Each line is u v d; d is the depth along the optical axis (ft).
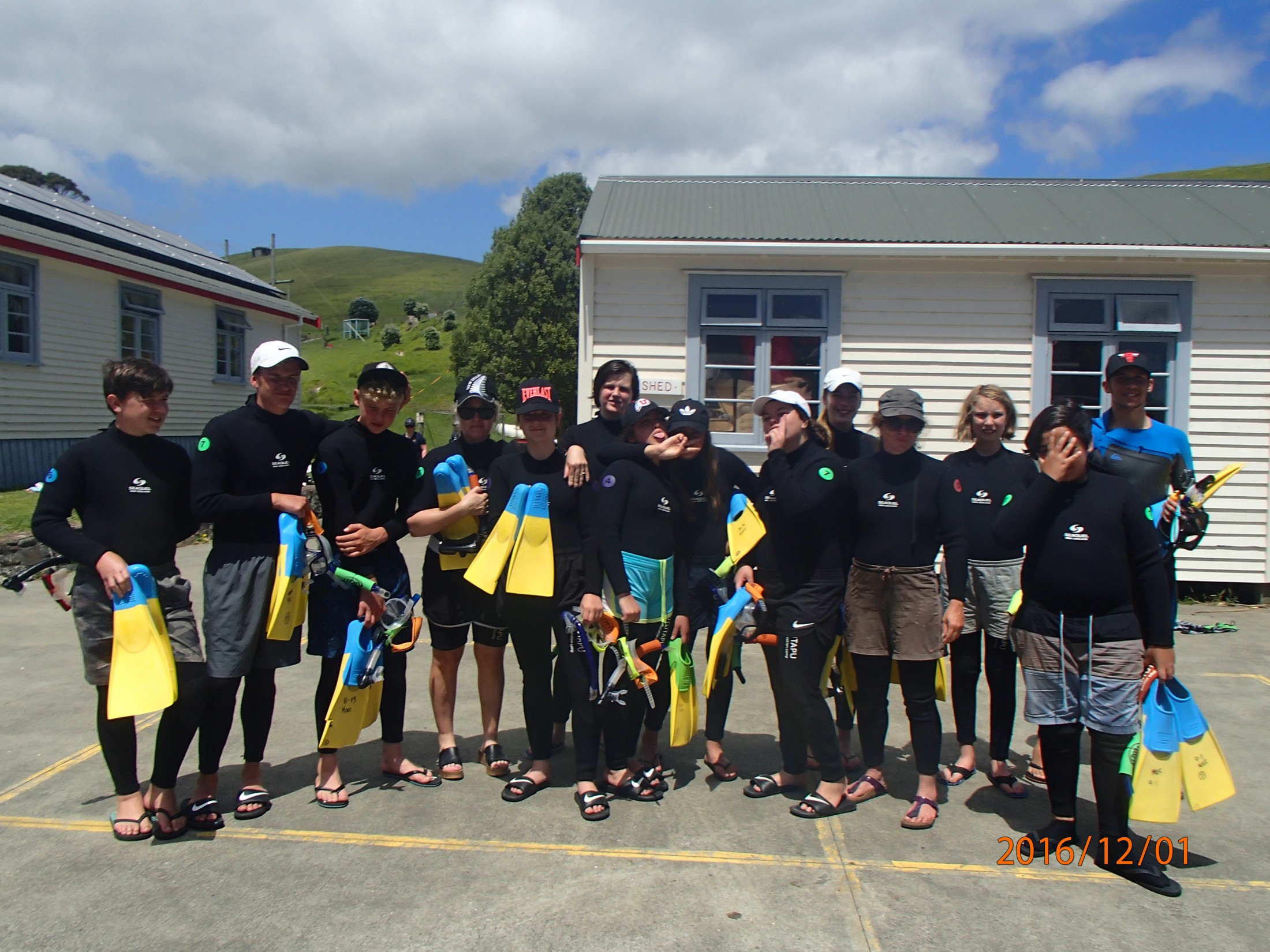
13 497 33.94
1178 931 8.96
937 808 11.71
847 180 32.32
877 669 11.76
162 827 10.75
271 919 9.05
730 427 25.73
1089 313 25.39
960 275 25.38
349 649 11.51
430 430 80.12
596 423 13.64
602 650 11.57
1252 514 25.59
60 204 47.67
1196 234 25.53
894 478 11.40
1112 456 13.65
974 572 12.53
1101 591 10.12
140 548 10.64
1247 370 25.38
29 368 38.78
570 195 105.40
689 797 12.23
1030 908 9.40
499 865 10.21
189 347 50.75
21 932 8.78
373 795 12.14
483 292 102.22
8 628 21.12
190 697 10.77
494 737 13.07
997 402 12.64
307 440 11.78
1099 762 10.20
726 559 12.71
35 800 11.89
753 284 25.45
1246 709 16.10
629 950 8.55
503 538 11.80
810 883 9.87
